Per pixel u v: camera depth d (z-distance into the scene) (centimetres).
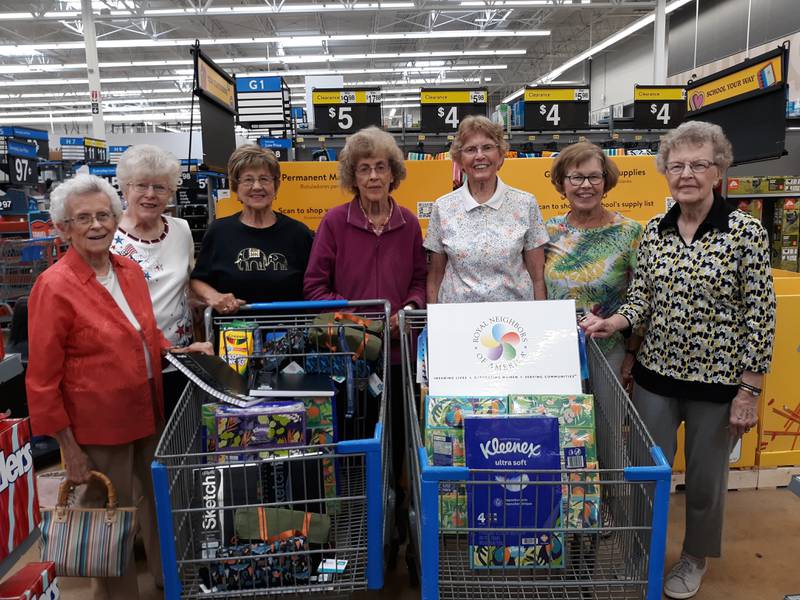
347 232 224
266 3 1268
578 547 140
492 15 1412
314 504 148
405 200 341
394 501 201
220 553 136
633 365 215
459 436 149
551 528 130
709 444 192
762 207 517
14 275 615
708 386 185
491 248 208
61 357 168
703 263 180
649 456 136
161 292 210
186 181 712
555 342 160
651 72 1523
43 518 168
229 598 136
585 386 179
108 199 170
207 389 146
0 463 108
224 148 318
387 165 216
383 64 1905
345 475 173
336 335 182
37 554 239
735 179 500
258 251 228
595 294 215
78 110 2362
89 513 168
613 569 139
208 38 1326
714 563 229
